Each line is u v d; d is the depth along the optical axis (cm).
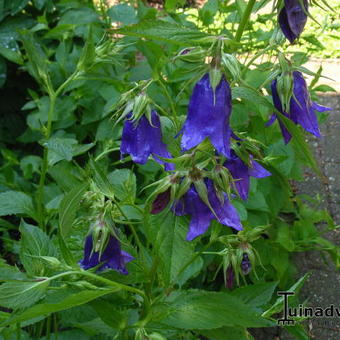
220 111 32
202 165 34
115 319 36
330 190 98
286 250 73
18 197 57
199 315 35
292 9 33
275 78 36
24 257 37
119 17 85
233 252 41
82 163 86
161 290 45
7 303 31
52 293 37
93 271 36
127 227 73
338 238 89
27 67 78
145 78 78
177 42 31
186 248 35
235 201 65
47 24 88
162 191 34
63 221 33
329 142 109
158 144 38
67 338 48
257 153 36
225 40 31
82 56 51
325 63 138
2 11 88
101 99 82
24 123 95
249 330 73
